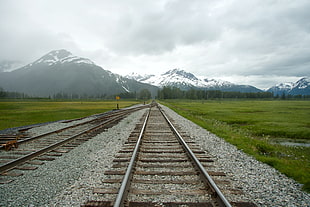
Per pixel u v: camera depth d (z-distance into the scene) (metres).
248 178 4.67
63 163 5.59
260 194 3.90
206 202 3.40
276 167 5.52
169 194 3.68
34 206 3.43
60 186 4.19
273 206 3.48
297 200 3.72
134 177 4.46
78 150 6.99
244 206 3.33
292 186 4.34
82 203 3.41
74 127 12.51
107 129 11.57
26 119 19.23
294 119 25.42
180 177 4.50
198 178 4.45
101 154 6.38
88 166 5.26
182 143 7.36
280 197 3.81
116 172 4.62
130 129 11.54
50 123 14.93
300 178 4.71
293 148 12.02
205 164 5.53
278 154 9.04
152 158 5.87
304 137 15.84
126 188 3.65
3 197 3.74
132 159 4.97
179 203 3.36
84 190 3.88
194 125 14.45
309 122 22.78
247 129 18.44
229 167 5.36
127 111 26.73
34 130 11.81
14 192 3.94
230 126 19.28
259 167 5.49
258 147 9.36
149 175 4.59
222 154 6.68
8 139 9.18
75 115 23.58
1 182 4.30
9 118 20.06
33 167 5.18
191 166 5.13
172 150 6.71
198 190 3.81
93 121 15.70
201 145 7.94
